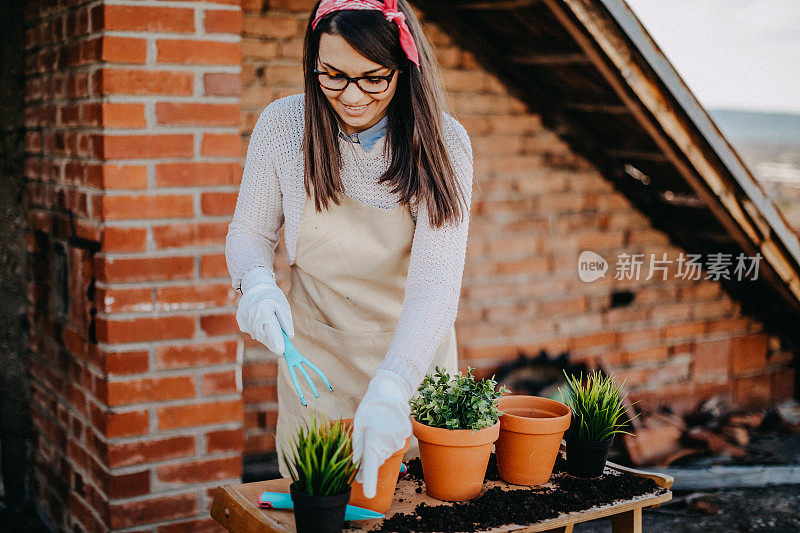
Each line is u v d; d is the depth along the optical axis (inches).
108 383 97.7
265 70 136.2
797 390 196.2
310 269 73.9
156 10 94.7
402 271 74.0
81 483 110.3
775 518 138.7
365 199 70.3
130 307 97.8
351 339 74.4
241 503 59.8
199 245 100.4
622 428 165.8
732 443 171.0
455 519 57.2
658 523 135.0
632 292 175.8
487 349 163.5
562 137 164.2
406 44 61.4
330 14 60.4
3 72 127.9
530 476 64.4
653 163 158.4
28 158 128.6
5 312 133.0
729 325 186.2
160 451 101.0
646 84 130.1
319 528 53.3
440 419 61.2
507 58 152.4
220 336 102.7
